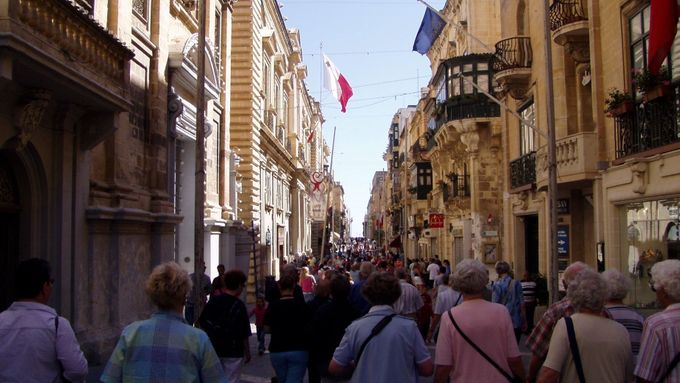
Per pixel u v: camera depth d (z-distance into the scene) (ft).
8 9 23.91
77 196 35.96
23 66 25.52
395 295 15.74
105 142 40.60
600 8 46.57
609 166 45.09
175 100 50.44
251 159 85.25
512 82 62.34
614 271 17.31
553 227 40.45
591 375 13.87
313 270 80.33
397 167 239.30
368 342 15.05
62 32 28.78
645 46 40.16
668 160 36.42
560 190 55.06
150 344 12.19
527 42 60.90
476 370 14.80
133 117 44.16
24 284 13.98
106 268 39.06
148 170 46.91
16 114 29.35
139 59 45.29
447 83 91.91
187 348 12.26
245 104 85.30
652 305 39.70
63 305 34.35
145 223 44.16
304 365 24.35
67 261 34.94
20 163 32.42
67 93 30.96
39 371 13.34
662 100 37.06
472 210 90.79
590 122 51.96
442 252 126.11
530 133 62.08
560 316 17.13
